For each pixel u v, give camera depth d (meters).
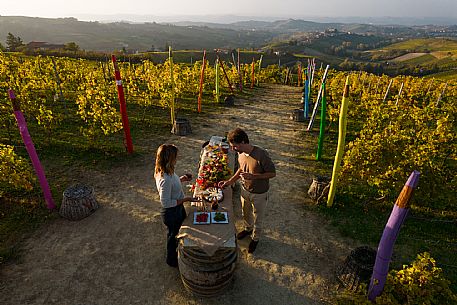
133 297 4.17
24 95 10.38
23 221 5.60
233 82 23.61
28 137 5.15
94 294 4.20
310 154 9.85
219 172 4.93
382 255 3.47
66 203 5.66
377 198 6.72
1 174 5.57
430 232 5.72
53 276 4.46
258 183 4.42
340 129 5.66
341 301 4.11
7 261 4.69
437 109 10.27
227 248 3.74
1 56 17.48
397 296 3.81
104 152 8.81
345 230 5.71
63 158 8.31
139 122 12.21
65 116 12.09
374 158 6.14
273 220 6.10
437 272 3.50
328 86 20.28
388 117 9.33
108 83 17.78
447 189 5.81
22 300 4.05
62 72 19.58
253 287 4.41
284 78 32.19
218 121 13.45
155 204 6.46
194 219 4.09
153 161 8.59
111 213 6.05
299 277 4.62
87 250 5.02
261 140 11.17
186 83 18.56
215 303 4.11
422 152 5.88
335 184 6.21
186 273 3.99
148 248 5.13
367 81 26.20
